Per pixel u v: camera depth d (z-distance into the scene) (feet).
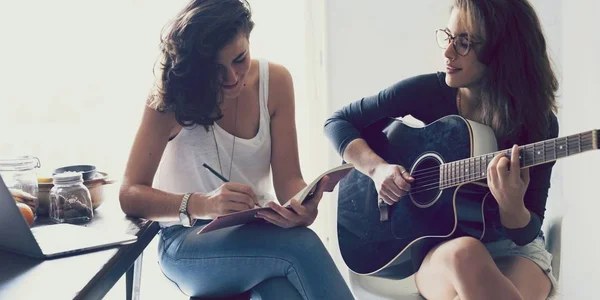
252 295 5.47
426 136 6.00
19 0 8.94
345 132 6.44
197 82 5.63
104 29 9.04
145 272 9.49
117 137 9.21
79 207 5.23
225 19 5.56
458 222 5.67
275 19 9.32
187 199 5.38
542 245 5.85
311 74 9.37
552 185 6.29
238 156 6.04
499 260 5.73
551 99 5.77
